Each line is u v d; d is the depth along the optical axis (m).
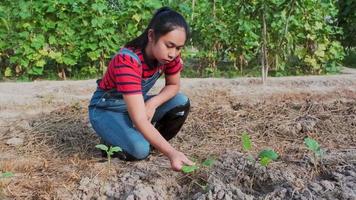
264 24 5.43
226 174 2.80
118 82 2.68
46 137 3.50
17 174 2.93
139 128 2.60
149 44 2.70
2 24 6.16
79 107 4.25
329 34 6.92
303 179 2.76
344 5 7.71
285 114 3.96
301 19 6.53
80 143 3.41
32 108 4.43
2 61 6.58
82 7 6.14
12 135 3.56
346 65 8.03
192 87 5.29
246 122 3.77
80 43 6.26
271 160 2.97
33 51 6.17
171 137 3.27
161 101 3.00
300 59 6.97
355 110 4.00
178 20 2.60
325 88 5.34
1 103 4.56
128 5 6.24
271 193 2.58
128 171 2.87
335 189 2.60
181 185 2.76
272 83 5.55
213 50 6.81
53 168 3.00
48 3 6.04
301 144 3.32
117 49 6.36
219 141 3.42
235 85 5.45
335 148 3.25
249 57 6.90
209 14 6.70
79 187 2.71
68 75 6.64
